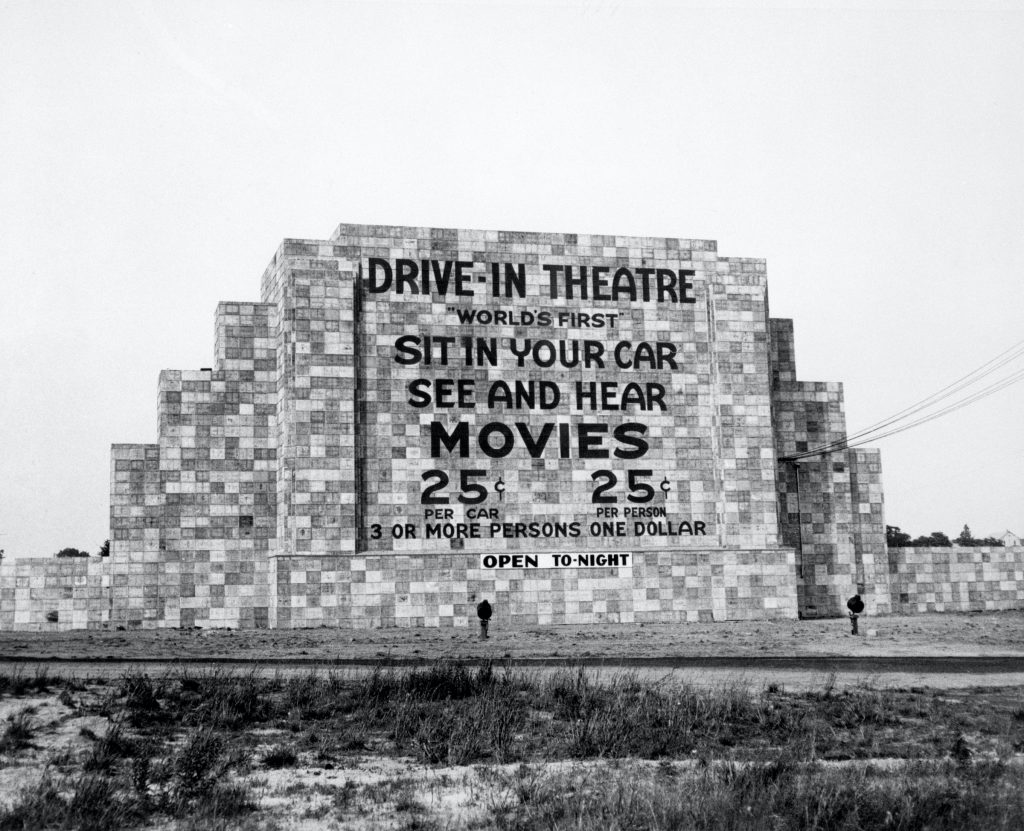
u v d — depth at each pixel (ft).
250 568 242.37
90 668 138.21
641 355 249.34
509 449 239.71
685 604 242.78
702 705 108.47
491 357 241.76
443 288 241.76
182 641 191.52
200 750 86.02
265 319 249.14
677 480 247.50
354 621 227.81
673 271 253.44
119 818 73.77
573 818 73.82
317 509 229.25
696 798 77.20
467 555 233.35
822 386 276.62
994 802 78.54
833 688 123.65
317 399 231.71
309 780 84.69
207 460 243.60
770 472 252.21
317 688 115.34
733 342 254.27
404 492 234.38
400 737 98.94
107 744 90.84
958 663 153.07
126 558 240.94
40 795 75.92
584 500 241.96
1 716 101.81
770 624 233.35
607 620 238.48
